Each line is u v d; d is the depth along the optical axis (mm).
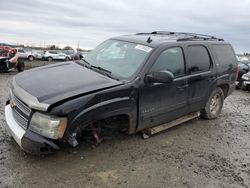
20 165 4156
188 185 4070
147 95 4918
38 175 3961
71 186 3797
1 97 8352
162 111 5293
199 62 6172
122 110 4566
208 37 7078
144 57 5082
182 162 4719
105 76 4809
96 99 4195
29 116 3996
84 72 4910
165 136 5762
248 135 6332
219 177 4367
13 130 4164
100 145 4992
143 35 6289
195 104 6168
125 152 4863
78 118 3996
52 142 3928
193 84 5910
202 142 5648
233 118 7582
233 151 5375
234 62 7430
